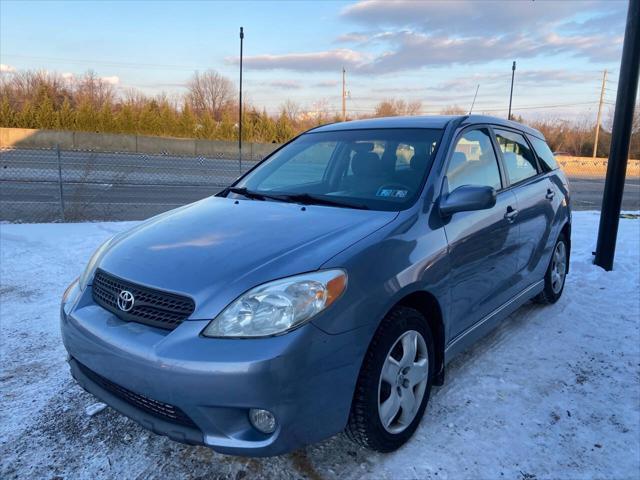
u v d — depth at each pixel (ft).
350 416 7.70
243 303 6.95
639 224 31.19
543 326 13.98
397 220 8.64
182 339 6.87
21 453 8.52
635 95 18.63
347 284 7.25
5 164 66.44
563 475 8.04
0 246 21.65
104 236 23.75
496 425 9.29
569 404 10.05
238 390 6.59
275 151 13.44
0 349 12.23
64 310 8.64
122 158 81.00
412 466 8.18
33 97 183.93
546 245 14.10
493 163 11.91
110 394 7.87
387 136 11.41
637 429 9.28
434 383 9.75
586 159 154.81
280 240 8.11
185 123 172.86
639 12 18.90
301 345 6.74
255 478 7.97
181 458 8.43
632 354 12.34
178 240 8.66
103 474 8.05
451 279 9.25
